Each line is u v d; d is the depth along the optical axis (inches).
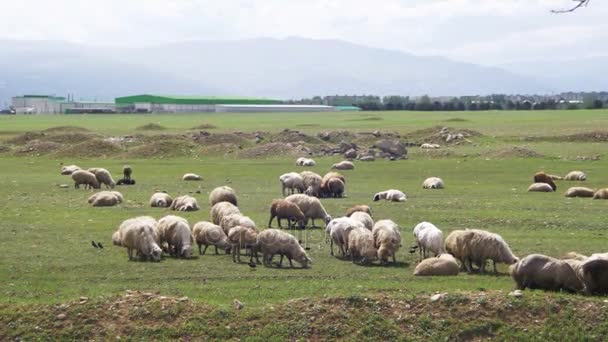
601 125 4087.1
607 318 751.7
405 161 2709.2
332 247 1095.0
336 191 1723.7
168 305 783.1
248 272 960.3
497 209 1496.1
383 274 937.5
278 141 3218.5
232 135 3336.6
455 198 1685.5
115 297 802.8
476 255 936.9
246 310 778.8
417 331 751.7
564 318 757.3
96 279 922.1
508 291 816.3
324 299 791.1
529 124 4480.8
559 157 2657.5
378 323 757.9
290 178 1721.2
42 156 3068.4
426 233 1014.4
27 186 2005.4
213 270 971.3
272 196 1747.0
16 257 1045.8
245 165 2647.6
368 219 1135.6
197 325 757.3
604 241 1138.0
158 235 1071.6
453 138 3265.3
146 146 3095.5
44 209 1536.7
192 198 1531.7
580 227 1275.8
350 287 853.8
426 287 848.3
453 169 2406.5
